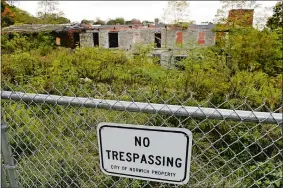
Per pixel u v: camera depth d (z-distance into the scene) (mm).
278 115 843
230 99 4066
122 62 7977
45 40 14375
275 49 7000
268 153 2311
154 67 6809
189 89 4520
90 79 6738
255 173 2242
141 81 5691
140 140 970
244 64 6957
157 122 1487
